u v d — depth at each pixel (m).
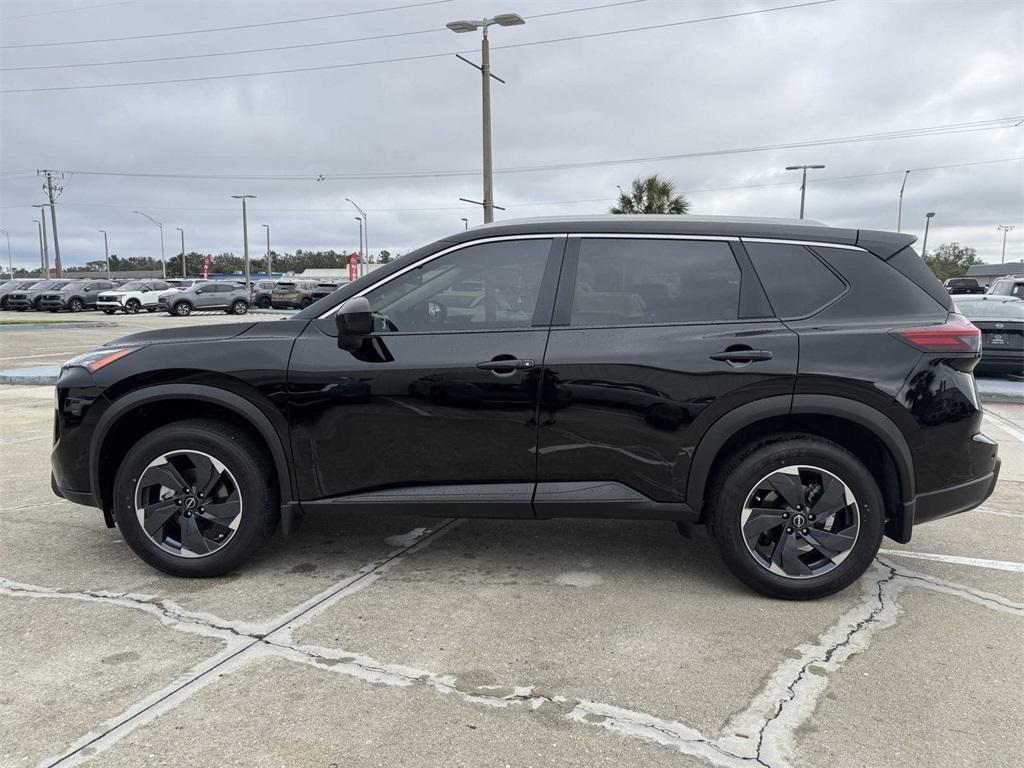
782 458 3.40
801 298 3.46
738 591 3.65
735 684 2.81
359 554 4.11
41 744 2.41
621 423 3.42
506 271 3.58
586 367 3.41
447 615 3.36
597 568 3.94
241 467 3.60
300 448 3.56
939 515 3.47
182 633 3.17
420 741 2.45
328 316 3.64
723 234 3.53
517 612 3.40
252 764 2.32
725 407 3.37
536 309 3.53
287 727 2.51
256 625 3.25
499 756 2.38
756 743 2.46
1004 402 10.23
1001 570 3.95
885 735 2.50
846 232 3.56
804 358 3.34
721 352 3.37
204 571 3.69
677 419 3.39
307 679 2.81
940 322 3.42
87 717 2.56
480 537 4.40
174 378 3.58
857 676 2.87
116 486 3.66
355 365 3.51
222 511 3.64
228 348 3.59
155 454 3.62
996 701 2.70
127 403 3.58
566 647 3.08
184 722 2.54
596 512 3.50
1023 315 11.49
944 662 2.98
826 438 3.51
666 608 3.46
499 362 3.44
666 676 2.86
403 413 3.50
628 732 2.51
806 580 3.47
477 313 3.56
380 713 2.60
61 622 3.26
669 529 4.57
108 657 2.96
